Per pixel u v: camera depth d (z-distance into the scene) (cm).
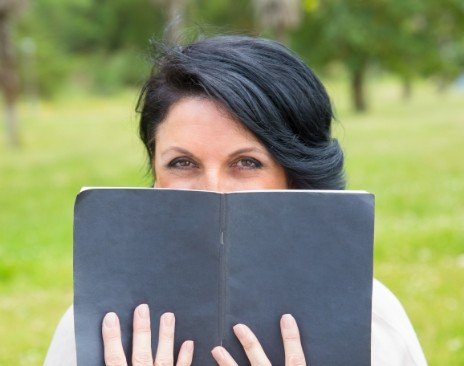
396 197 977
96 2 4203
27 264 691
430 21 3002
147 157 194
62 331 152
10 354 461
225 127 142
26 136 1983
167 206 129
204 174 144
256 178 146
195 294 129
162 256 129
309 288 129
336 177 160
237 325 129
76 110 3145
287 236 128
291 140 148
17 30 3969
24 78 4034
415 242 676
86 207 129
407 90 3722
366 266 128
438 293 534
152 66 161
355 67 2870
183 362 128
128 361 131
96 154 1583
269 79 146
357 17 2791
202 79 142
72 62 4425
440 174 1173
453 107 2880
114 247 129
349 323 129
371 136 1769
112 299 130
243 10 3334
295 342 127
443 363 419
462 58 3488
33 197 1119
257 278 129
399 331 152
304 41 2900
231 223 128
